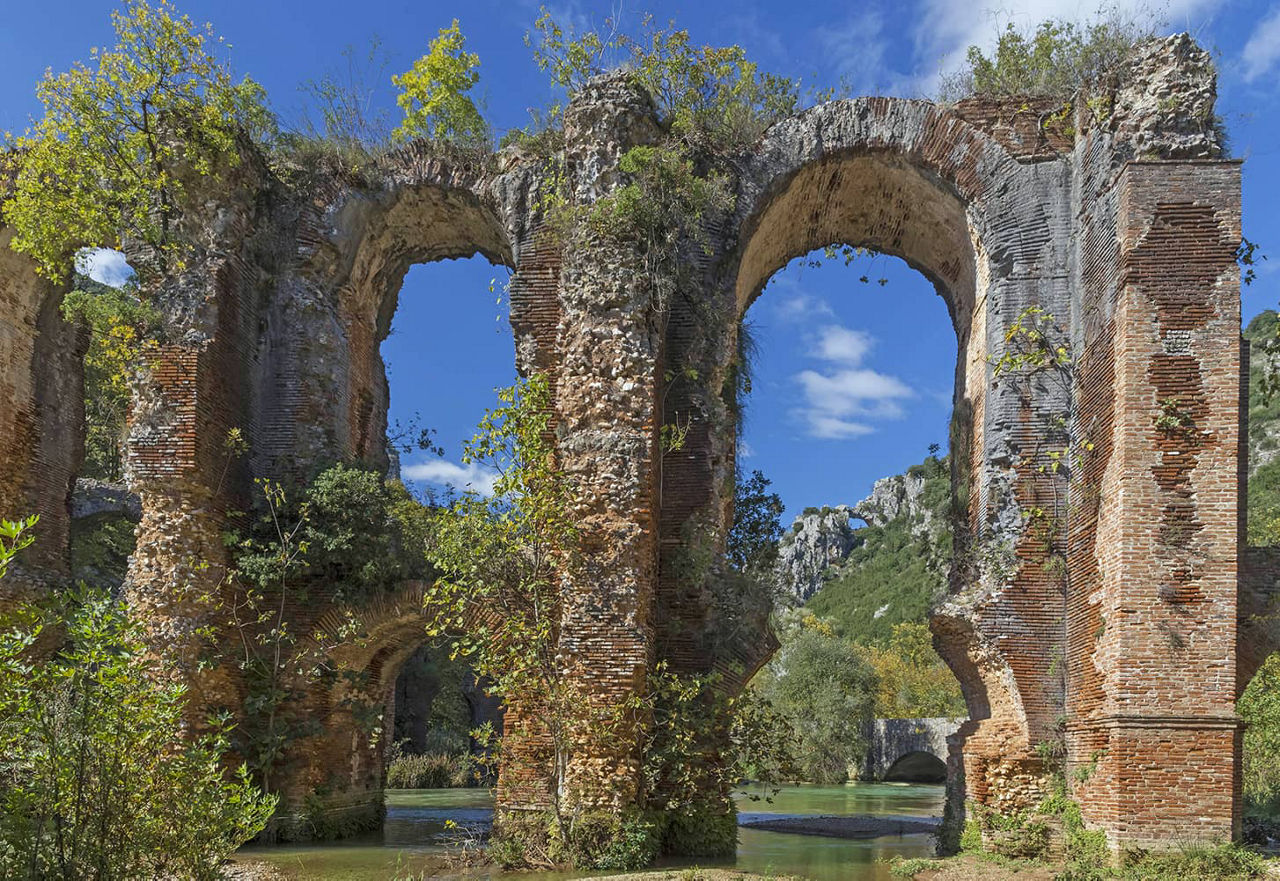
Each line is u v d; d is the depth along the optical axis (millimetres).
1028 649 15672
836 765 43000
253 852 15156
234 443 16781
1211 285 13945
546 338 17047
